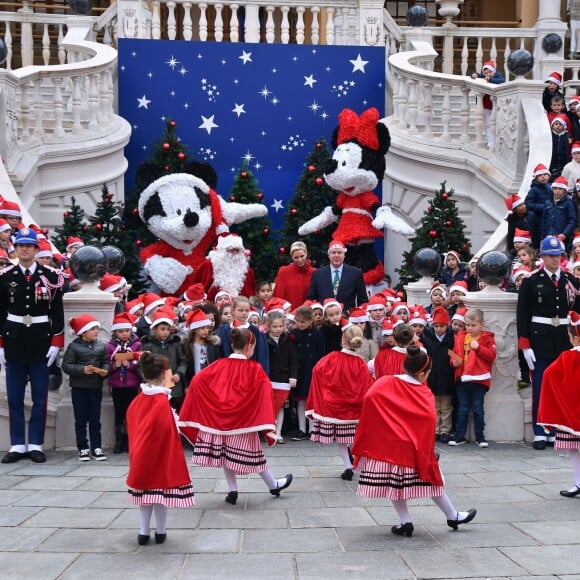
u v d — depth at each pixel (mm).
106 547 5582
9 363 8453
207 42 16328
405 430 5816
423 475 5770
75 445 9062
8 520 6160
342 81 16609
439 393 9250
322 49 16562
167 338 8891
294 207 14867
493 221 14062
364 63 16641
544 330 8859
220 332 9125
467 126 14750
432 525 6113
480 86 14312
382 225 13617
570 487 7102
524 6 21016
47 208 14047
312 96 16547
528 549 5504
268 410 6750
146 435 5629
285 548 5566
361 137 13766
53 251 10180
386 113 16734
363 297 10906
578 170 12055
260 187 16438
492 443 9344
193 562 5281
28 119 13750
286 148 16484
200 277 13172
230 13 20469
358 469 6172
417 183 14977
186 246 13578
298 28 17047
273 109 16453
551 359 8836
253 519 6293
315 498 6938
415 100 15250
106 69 14953
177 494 5652
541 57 18844
